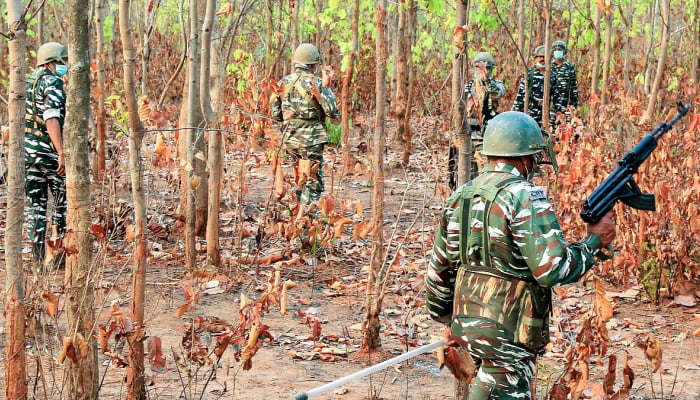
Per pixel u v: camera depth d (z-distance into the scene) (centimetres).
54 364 414
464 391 404
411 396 461
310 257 730
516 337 322
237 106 771
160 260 707
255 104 675
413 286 533
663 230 654
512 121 330
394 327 536
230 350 523
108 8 1730
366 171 938
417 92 1523
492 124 334
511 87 1450
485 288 326
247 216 833
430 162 733
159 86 1650
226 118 671
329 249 753
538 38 1073
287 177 691
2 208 844
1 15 1469
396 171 1130
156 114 614
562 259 310
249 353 391
